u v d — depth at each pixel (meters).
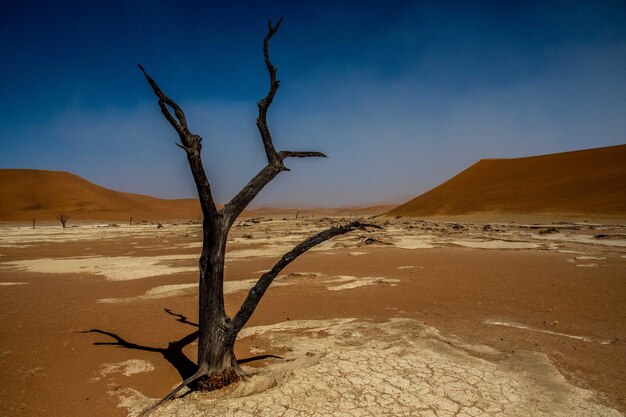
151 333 8.00
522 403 4.69
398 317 8.71
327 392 4.93
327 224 56.06
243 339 7.53
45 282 14.75
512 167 84.56
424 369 5.62
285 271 15.75
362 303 10.12
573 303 9.48
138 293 12.29
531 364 5.84
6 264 20.48
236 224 67.31
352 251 22.47
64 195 122.50
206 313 5.19
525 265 15.40
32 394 5.25
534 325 7.90
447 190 89.12
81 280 15.12
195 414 4.53
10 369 6.11
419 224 51.53
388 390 4.98
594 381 5.28
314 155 5.70
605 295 10.12
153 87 4.75
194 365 6.27
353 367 5.66
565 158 76.25
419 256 19.17
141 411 4.73
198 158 5.02
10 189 117.50
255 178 5.45
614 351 6.36
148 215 123.88
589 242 22.98
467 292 11.04
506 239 26.58
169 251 25.81
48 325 8.64
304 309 9.69
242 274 15.40
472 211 65.38
